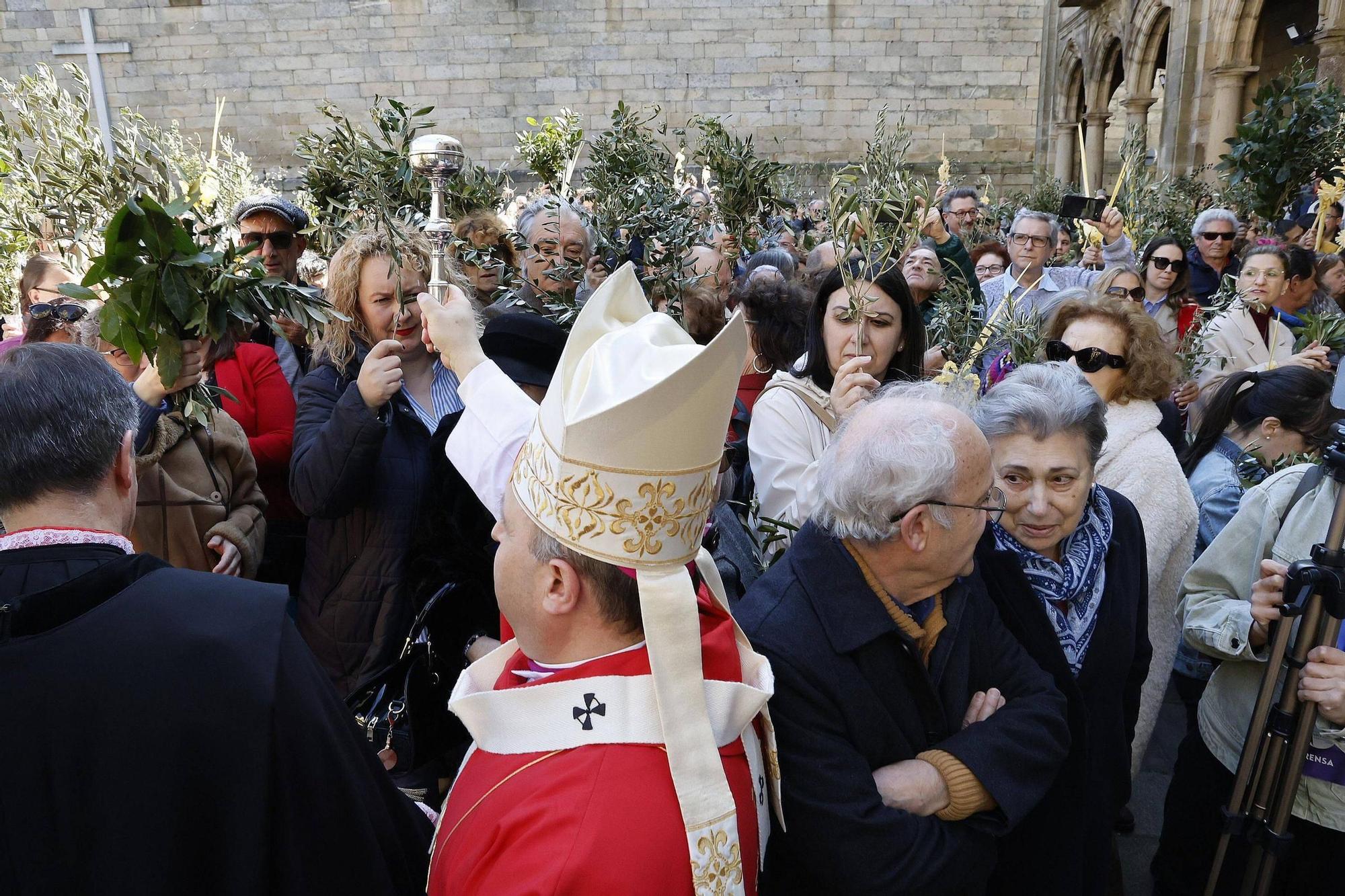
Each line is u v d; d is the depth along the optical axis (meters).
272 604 1.10
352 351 2.33
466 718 1.08
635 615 1.07
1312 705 1.75
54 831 1.01
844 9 17.89
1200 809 2.22
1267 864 1.83
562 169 6.12
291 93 18.05
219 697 1.01
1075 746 1.69
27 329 2.56
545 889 0.92
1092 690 1.79
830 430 2.26
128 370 2.15
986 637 1.58
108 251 1.58
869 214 2.14
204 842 1.01
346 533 2.15
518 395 1.48
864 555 1.41
